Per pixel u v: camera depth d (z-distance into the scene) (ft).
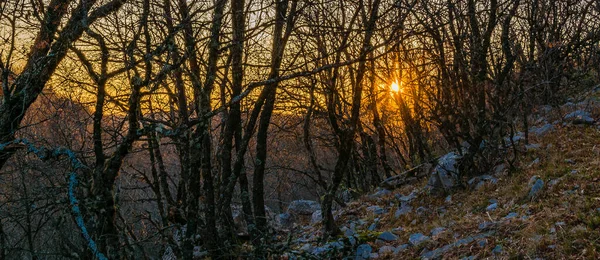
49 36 16.57
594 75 40.75
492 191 25.68
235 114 21.21
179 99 18.88
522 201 22.31
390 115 42.04
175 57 17.81
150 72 14.99
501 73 29.40
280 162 47.98
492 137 28.89
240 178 25.22
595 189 19.77
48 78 19.20
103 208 14.75
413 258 21.07
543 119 33.65
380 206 32.73
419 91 33.14
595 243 15.84
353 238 24.16
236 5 19.74
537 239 17.44
